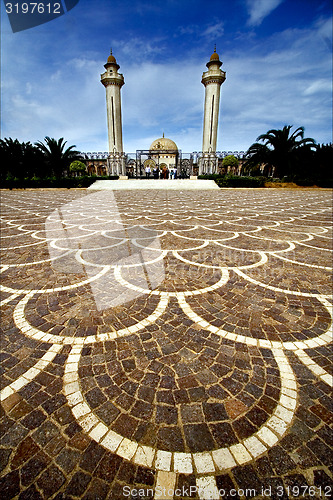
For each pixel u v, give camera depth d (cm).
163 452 129
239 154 3875
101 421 144
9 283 323
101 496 111
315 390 166
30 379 173
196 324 237
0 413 149
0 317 247
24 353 198
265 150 2322
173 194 1708
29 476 118
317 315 254
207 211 941
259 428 141
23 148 2344
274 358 194
